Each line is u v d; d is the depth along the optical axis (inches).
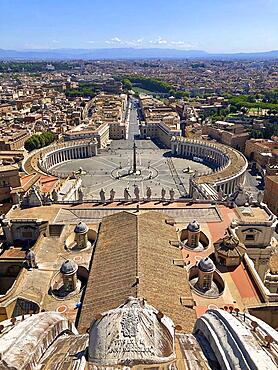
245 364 756.0
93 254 3006.9
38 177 6555.1
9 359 768.9
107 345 753.0
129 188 7470.5
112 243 3031.5
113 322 807.7
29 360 789.9
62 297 2883.9
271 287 3533.5
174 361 749.9
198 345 914.1
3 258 3659.0
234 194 4547.2
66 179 6540.4
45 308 2753.4
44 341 900.0
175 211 4237.2
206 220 4018.2
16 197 5354.3
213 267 2869.1
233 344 829.2
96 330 804.6
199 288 2928.2
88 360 746.8
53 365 789.2
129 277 2475.4
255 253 3895.2
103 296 2388.0
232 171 7357.3
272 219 3949.3
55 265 3265.3
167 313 2185.0
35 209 4355.3
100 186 7628.0
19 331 920.9
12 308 2746.1
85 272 3134.8
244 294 2851.9
